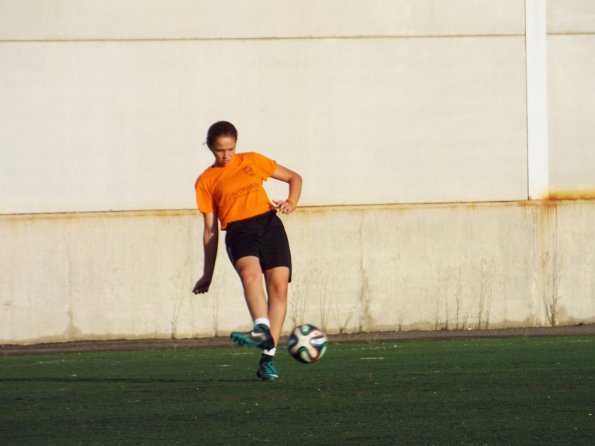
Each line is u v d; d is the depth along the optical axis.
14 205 39.72
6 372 31.45
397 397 25.09
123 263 40.22
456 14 41.53
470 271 41.72
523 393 25.44
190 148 40.47
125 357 35.12
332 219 41.00
